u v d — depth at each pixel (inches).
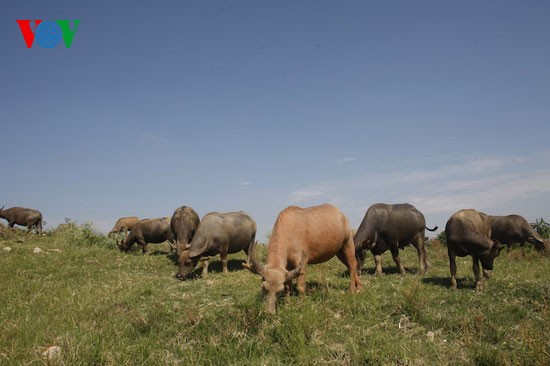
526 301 327.6
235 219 514.6
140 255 657.6
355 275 368.2
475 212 405.1
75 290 384.2
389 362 224.7
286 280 296.4
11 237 754.8
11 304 336.8
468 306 323.9
